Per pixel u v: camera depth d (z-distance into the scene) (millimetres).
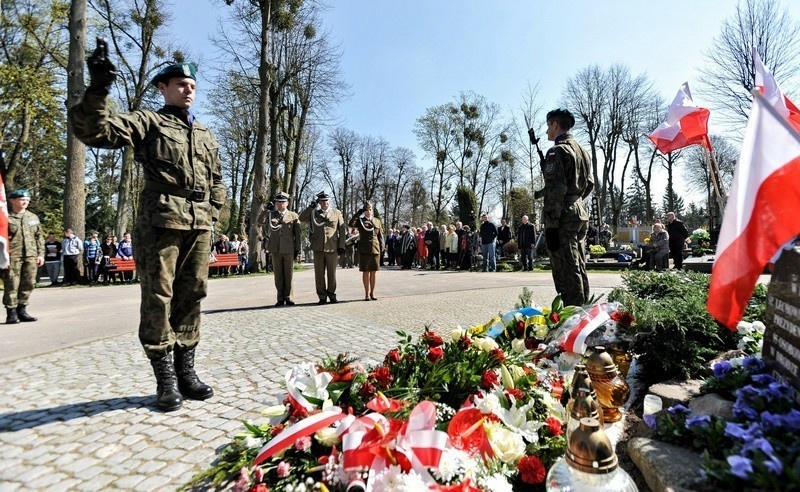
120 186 23484
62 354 4637
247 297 9906
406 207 55750
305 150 35469
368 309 7539
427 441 1877
